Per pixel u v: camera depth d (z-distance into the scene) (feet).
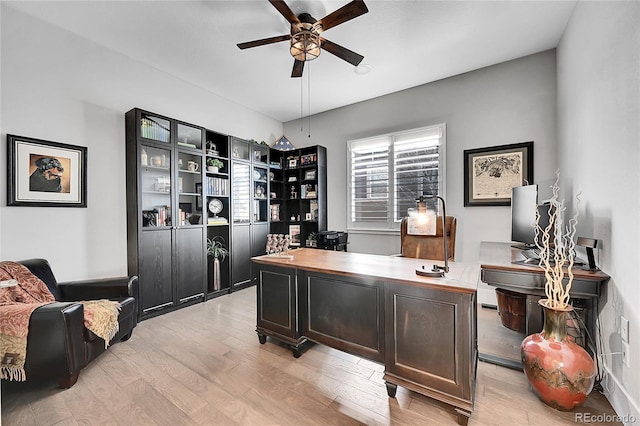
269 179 15.24
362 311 6.29
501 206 10.71
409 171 12.89
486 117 10.96
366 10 6.24
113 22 8.30
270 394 5.75
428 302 5.24
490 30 8.68
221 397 5.66
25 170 7.89
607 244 5.75
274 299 7.66
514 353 7.32
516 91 10.36
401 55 10.05
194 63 10.60
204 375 6.41
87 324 6.36
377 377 6.36
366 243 14.21
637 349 4.60
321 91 13.09
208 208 12.45
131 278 8.48
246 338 8.32
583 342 6.95
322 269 6.71
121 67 9.95
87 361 6.35
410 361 5.45
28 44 7.97
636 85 4.66
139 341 8.09
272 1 6.21
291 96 13.66
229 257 13.05
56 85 8.50
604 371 5.77
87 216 9.16
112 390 5.88
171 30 8.66
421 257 9.85
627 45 4.94
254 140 15.40
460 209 11.59
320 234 13.96
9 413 5.24
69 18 8.10
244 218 13.96
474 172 11.18
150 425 4.92
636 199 4.67
